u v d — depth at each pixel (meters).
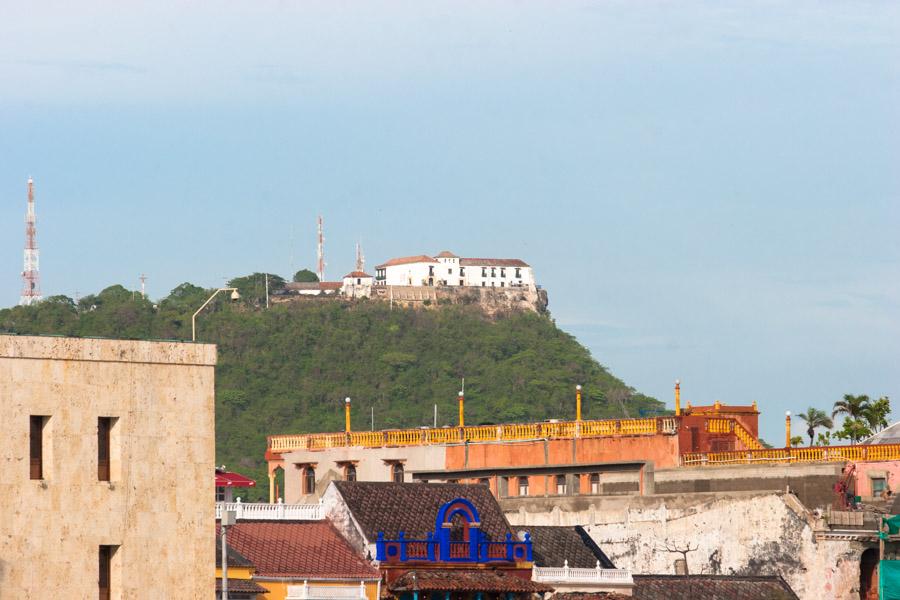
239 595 162.75
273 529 175.88
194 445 140.12
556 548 195.88
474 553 181.62
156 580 137.25
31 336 132.75
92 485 134.62
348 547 177.25
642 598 193.25
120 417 136.62
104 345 136.12
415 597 173.00
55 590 132.12
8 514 130.38
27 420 131.88
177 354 139.75
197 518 139.75
